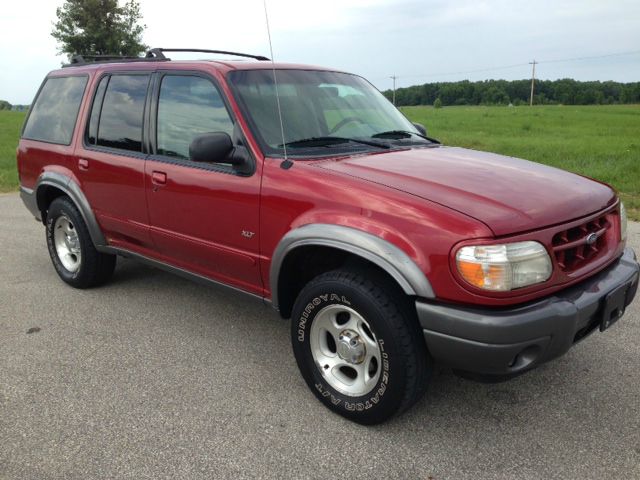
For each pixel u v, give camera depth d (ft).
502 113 164.04
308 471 8.68
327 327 10.10
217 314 14.80
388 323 8.91
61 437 9.50
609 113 162.20
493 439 9.42
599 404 10.39
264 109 11.56
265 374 11.66
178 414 10.19
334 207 9.53
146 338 13.35
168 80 12.96
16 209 29.43
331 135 11.98
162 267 13.99
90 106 15.06
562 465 8.73
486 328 8.13
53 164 16.11
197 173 11.84
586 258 9.47
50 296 16.11
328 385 10.13
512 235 8.36
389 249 8.72
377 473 8.64
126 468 8.74
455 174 9.99
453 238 8.29
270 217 10.53
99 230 15.19
